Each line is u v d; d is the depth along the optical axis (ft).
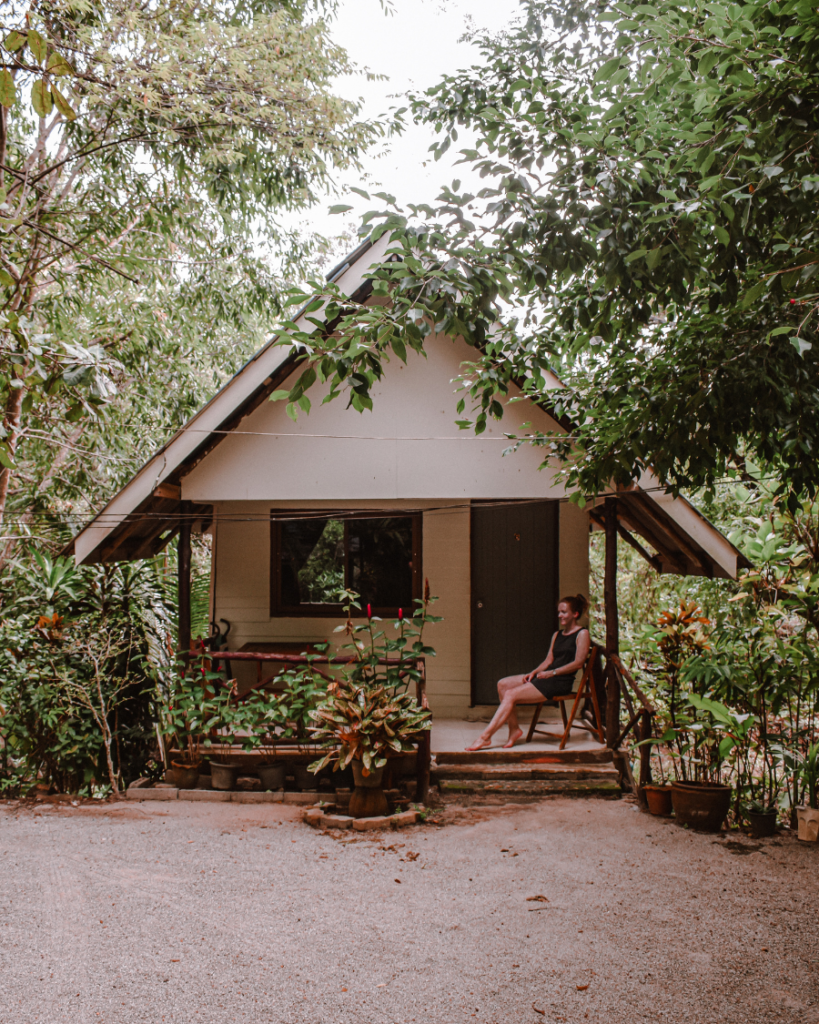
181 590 22.22
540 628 26.40
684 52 10.43
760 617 20.08
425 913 13.65
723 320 12.67
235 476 22.13
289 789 21.29
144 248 33.47
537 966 11.75
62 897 14.42
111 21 25.18
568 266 11.96
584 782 20.83
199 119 27.68
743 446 21.85
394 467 22.09
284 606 27.07
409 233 11.27
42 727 21.67
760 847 17.07
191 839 17.66
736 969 11.69
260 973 11.54
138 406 33.06
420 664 23.40
